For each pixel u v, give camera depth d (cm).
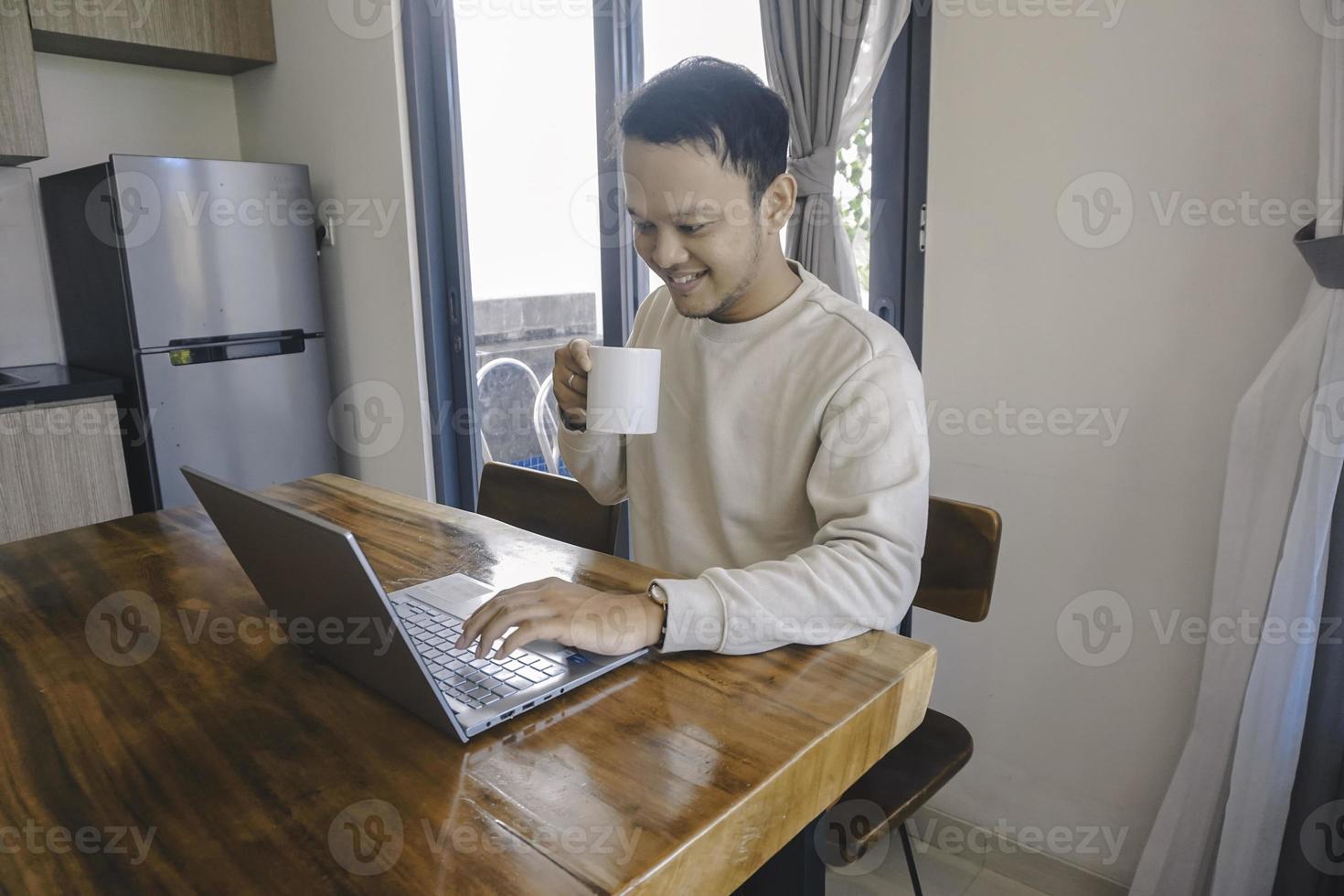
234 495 78
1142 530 153
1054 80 151
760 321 113
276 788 67
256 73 315
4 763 72
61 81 289
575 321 248
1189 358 144
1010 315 162
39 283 290
